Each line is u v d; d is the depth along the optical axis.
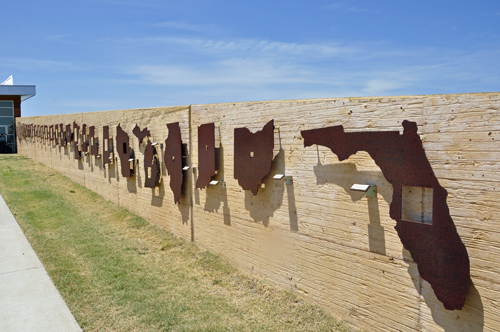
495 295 3.29
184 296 5.45
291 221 5.23
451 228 3.51
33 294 5.43
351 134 4.30
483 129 3.32
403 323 3.98
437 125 3.61
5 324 4.60
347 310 4.53
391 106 3.98
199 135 6.91
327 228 4.73
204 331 4.52
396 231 4.00
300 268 5.12
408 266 3.92
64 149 15.95
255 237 5.87
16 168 17.97
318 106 4.74
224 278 6.05
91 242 7.86
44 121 18.89
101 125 11.98
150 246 7.71
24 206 10.80
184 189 7.69
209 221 6.95
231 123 6.25
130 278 6.05
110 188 11.42
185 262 6.78
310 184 4.92
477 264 3.39
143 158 9.36
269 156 5.38
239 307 5.12
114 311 4.99
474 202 3.39
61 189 13.70
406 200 3.92
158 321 4.74
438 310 3.69
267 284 5.59
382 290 4.16
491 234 3.30
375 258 4.22
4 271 6.24
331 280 4.71
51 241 7.82
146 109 9.12
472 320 3.45
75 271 6.29
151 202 9.07
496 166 3.26
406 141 3.81
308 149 4.91
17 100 27.81
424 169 3.68
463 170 3.45
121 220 9.59
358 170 4.33
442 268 3.58
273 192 5.49
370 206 4.24
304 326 4.56
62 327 4.57
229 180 6.38
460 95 3.46
